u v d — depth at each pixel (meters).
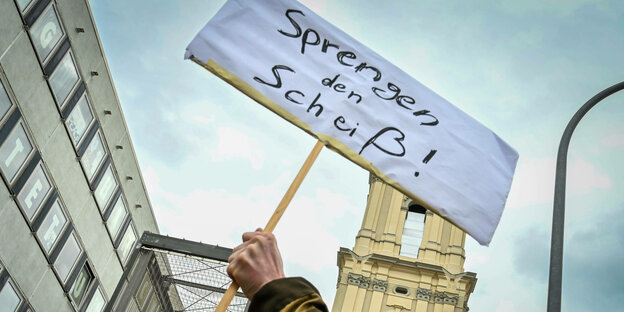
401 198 43.00
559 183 8.69
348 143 5.38
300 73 5.46
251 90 5.30
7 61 20.34
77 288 26.42
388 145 5.50
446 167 5.62
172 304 15.77
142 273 14.12
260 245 2.13
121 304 13.62
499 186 5.75
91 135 25.59
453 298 38.88
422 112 5.69
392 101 5.63
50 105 22.81
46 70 22.20
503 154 5.85
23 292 23.00
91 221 26.59
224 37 5.37
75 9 23.16
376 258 40.06
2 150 20.70
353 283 39.62
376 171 5.41
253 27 5.47
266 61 5.40
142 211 31.08
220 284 15.31
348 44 5.66
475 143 5.77
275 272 2.09
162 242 14.51
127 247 30.23
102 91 25.89
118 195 28.41
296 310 1.94
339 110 5.45
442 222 41.81
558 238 8.05
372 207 42.78
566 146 9.16
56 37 22.52
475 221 5.58
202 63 5.29
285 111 5.32
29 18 20.83
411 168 5.51
